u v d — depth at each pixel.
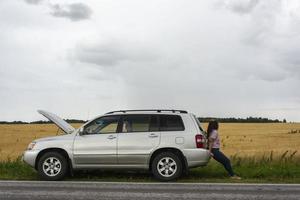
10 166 14.82
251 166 14.60
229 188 11.02
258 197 9.70
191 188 11.03
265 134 58.50
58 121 14.45
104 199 9.46
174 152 12.71
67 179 13.02
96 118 13.12
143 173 13.99
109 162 12.75
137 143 12.70
